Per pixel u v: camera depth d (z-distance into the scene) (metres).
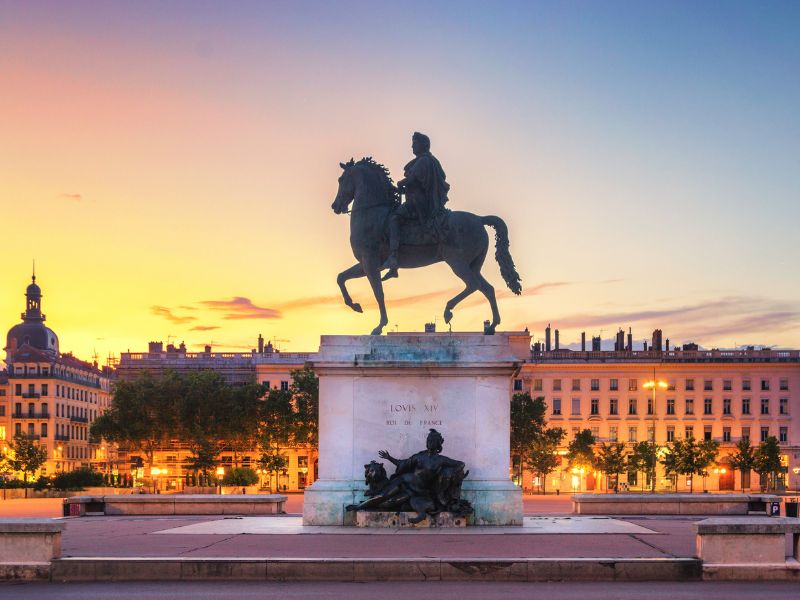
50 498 83.12
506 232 28.11
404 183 27.45
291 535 23.94
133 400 122.19
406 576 18.80
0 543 19.11
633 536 23.62
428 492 25.72
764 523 18.91
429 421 26.81
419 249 27.80
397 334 27.08
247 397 124.31
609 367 152.25
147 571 18.88
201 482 131.38
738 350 155.25
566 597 17.05
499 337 27.02
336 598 16.95
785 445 151.62
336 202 28.34
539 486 144.50
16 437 133.25
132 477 131.00
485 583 18.53
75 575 18.91
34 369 157.25
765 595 17.27
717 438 152.25
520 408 126.75
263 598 16.98
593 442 136.62
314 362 26.80
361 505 25.77
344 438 26.86
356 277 28.41
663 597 17.06
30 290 174.00
